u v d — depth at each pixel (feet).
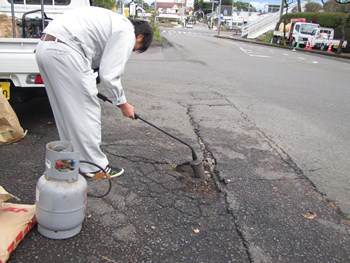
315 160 14.03
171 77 29.94
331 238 9.14
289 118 19.80
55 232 7.98
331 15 97.71
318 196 11.22
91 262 7.58
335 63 56.13
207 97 23.35
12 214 8.14
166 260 7.83
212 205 10.11
